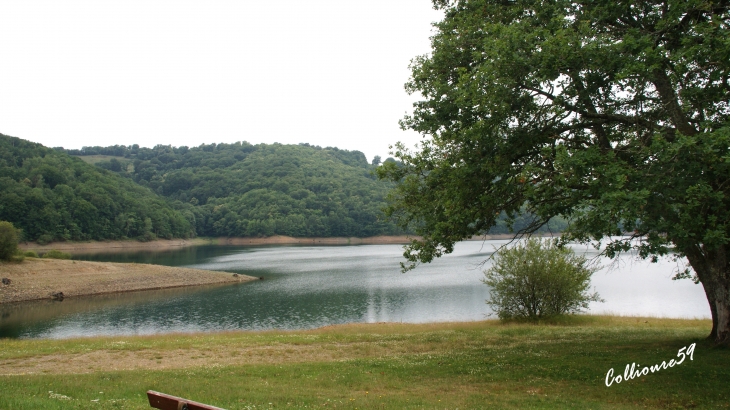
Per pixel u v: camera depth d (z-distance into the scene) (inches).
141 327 1298.0
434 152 619.2
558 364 484.1
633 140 461.4
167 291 1964.8
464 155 500.7
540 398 370.6
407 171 653.3
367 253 4202.8
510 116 474.3
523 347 606.2
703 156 357.4
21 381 408.8
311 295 1818.4
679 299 1574.8
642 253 410.0
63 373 499.5
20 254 2123.5
